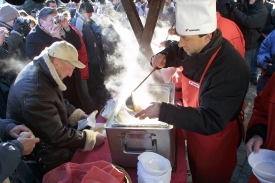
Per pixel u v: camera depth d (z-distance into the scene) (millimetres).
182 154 1478
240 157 2631
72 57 1596
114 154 1345
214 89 1222
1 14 2881
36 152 1581
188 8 1140
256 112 1371
